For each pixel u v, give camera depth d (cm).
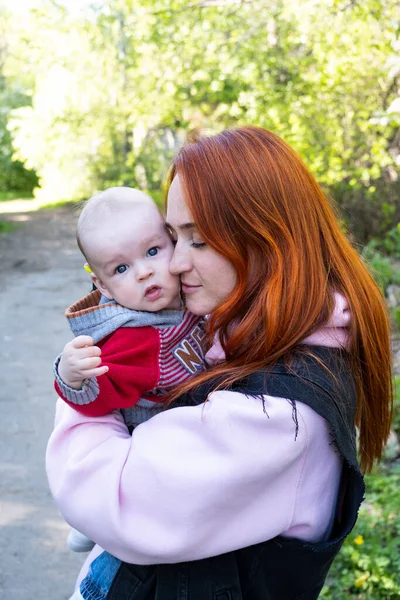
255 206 139
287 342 138
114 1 1106
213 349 149
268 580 140
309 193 146
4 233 1652
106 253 155
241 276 142
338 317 143
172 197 147
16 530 376
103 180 2270
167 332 153
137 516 135
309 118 891
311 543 139
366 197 916
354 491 138
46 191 2572
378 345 152
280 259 139
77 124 1892
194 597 137
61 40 1399
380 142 851
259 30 931
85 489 139
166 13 870
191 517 132
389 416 163
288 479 136
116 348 149
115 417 150
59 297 959
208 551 134
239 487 131
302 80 916
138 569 143
